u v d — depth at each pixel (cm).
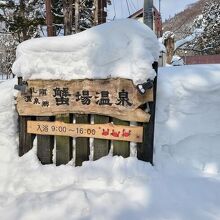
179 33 3275
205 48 2652
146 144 320
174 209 259
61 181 326
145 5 579
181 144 333
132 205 268
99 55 329
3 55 2792
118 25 333
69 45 341
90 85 334
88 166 329
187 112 333
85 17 1705
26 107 362
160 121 335
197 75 345
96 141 338
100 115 335
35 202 286
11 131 379
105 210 264
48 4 1173
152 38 326
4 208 286
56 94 349
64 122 348
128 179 304
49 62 352
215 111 329
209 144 330
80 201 277
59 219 259
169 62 1400
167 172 315
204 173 315
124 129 325
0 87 403
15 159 368
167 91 340
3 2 1836
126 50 322
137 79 311
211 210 255
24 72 358
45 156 359
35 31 1814
